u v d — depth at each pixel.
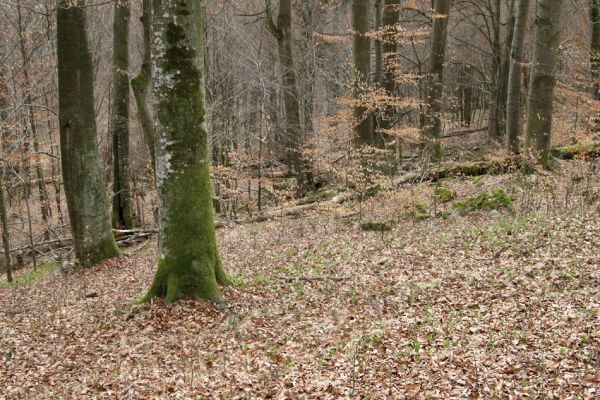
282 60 21.42
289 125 21.12
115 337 7.89
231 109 21.73
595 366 5.30
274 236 13.95
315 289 9.12
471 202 12.85
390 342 6.66
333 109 23.88
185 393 6.03
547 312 6.69
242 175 19.59
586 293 6.96
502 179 15.38
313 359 6.54
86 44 12.65
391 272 9.39
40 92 20.62
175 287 8.67
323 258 11.05
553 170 14.48
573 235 9.37
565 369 5.36
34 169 21.52
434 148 17.89
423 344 6.46
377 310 7.83
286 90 21.14
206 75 21.31
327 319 7.78
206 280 8.72
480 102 41.75
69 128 12.96
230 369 6.55
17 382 6.79
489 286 7.94
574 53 22.36
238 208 20.88
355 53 15.68
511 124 17.88
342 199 16.11
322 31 27.31
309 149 19.70
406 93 29.33
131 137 24.50
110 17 25.16
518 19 17.41
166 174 8.65
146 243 16.47
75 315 9.23
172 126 8.52
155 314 8.36
